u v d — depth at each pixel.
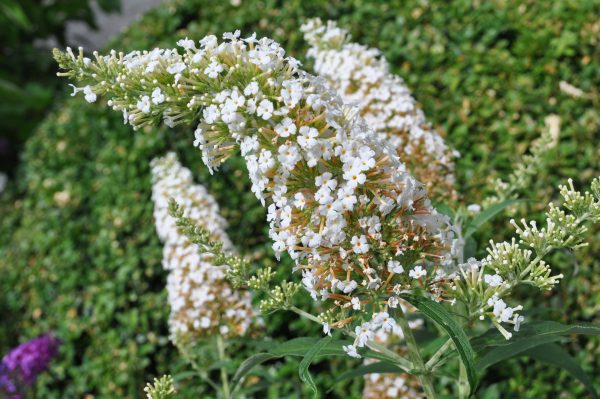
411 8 4.46
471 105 4.23
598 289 3.85
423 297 1.79
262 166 1.67
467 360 1.69
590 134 4.07
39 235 4.88
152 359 4.38
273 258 4.27
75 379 4.43
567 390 3.84
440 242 1.81
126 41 5.12
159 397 1.88
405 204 1.74
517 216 3.91
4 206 5.60
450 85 4.27
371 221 1.72
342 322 1.81
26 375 4.06
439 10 4.43
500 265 1.82
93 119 5.00
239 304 2.96
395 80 2.71
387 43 4.44
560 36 4.18
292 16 4.65
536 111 4.13
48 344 4.16
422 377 1.94
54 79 7.68
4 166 7.33
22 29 7.69
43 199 5.01
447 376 2.32
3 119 7.12
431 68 4.35
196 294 2.95
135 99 1.78
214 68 1.69
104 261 4.56
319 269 1.78
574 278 3.87
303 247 1.78
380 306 1.80
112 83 1.78
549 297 3.90
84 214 4.82
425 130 2.69
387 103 2.67
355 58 2.71
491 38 4.31
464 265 1.87
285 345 2.03
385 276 1.81
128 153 4.71
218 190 4.44
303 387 4.04
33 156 5.34
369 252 1.76
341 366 4.05
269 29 4.69
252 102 1.67
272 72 1.72
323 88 1.74
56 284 4.73
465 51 4.31
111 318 4.42
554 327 1.87
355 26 4.52
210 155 1.80
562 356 2.47
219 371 4.14
